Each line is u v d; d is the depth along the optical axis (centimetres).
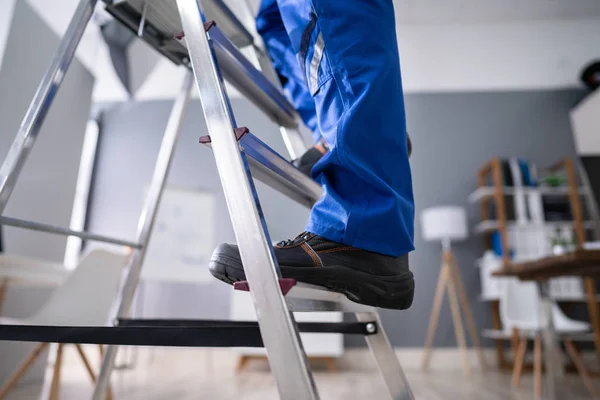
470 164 463
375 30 67
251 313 365
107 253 159
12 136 276
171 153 108
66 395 245
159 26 92
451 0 463
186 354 404
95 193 473
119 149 485
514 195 442
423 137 472
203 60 60
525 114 476
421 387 284
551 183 424
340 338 359
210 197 421
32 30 296
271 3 93
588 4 471
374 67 65
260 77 91
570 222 409
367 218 62
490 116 476
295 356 45
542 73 486
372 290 62
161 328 55
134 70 173
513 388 277
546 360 220
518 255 405
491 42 496
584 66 483
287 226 443
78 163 336
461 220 390
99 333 57
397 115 68
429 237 395
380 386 284
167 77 498
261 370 375
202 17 67
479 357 385
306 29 70
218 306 433
